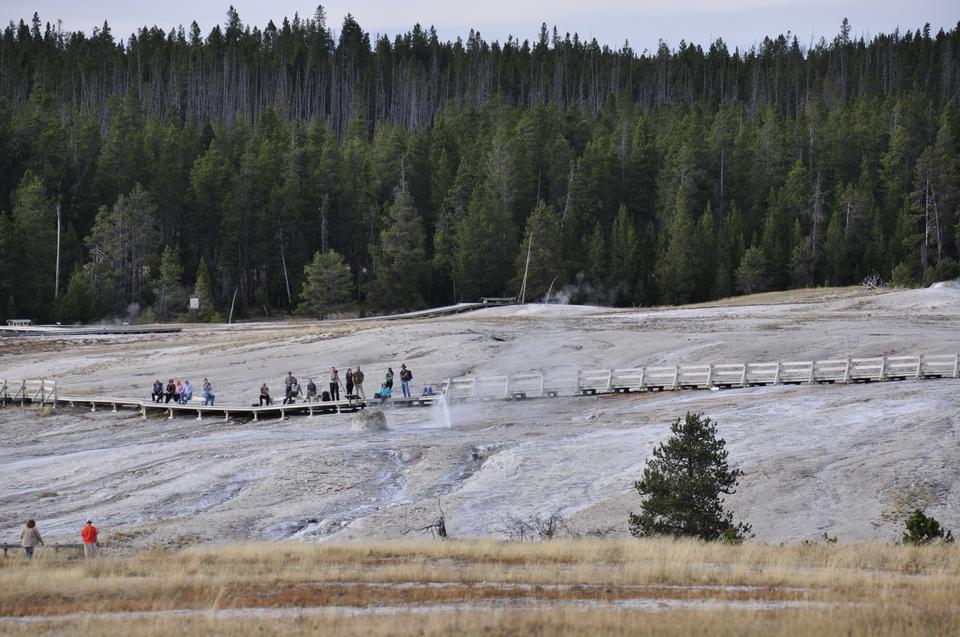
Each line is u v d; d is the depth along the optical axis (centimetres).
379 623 7050
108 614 7781
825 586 8400
